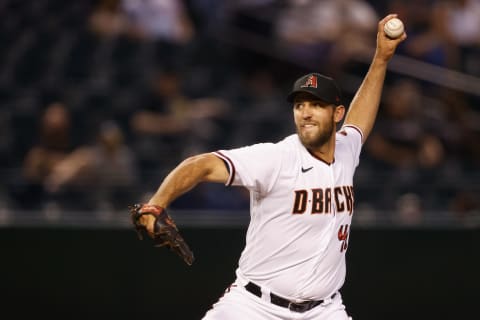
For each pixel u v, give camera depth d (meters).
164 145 30.44
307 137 13.23
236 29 35.78
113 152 26.16
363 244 21.48
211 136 30.94
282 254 13.48
